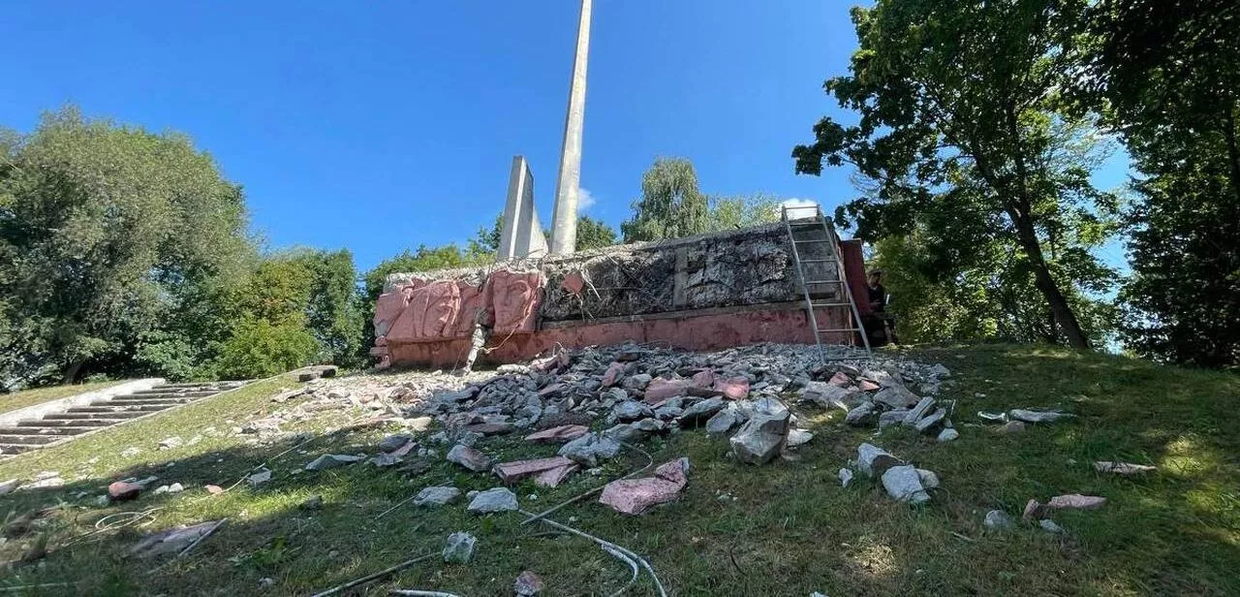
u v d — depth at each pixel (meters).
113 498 5.43
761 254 10.48
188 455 7.24
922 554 3.05
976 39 9.96
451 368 12.27
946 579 2.81
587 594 2.92
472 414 7.39
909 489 3.65
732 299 10.31
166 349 25.27
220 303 28.09
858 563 3.02
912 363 7.80
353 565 3.36
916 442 4.75
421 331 12.67
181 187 25.25
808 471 4.30
